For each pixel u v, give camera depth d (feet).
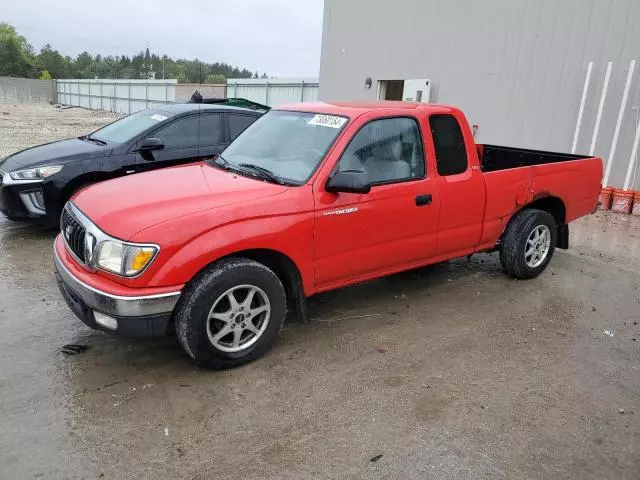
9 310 14.52
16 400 10.48
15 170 20.01
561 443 9.90
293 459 9.18
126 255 10.32
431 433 10.01
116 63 438.40
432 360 12.73
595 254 22.25
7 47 313.12
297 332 13.88
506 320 15.15
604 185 32.01
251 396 10.96
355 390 11.32
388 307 15.75
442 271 19.15
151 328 10.71
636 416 10.84
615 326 15.06
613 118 31.27
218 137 23.58
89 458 9.02
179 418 10.16
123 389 11.02
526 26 35.63
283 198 11.93
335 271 13.19
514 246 17.46
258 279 11.64
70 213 12.43
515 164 22.15
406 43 45.06
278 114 15.69
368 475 8.87
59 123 88.28
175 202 11.32
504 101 37.83
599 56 31.68
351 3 50.24
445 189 14.89
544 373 12.35
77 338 13.10
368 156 13.47
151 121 22.72
